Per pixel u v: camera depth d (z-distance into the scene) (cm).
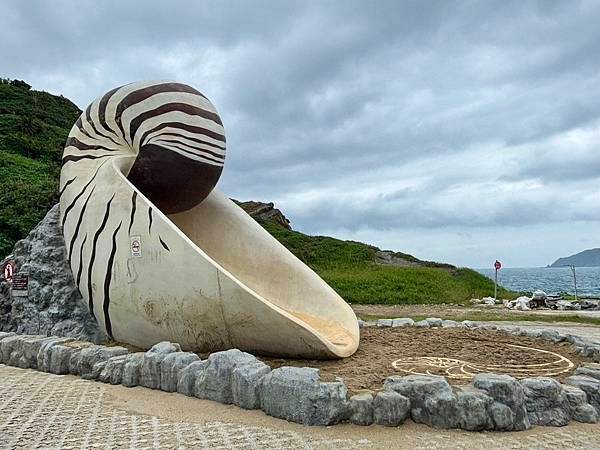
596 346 923
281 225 4047
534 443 565
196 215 1209
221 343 885
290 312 1071
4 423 618
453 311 2211
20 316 1174
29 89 4797
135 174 1044
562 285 7250
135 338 974
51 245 1147
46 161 3322
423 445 554
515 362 867
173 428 602
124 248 946
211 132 1063
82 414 652
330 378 737
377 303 2538
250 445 551
